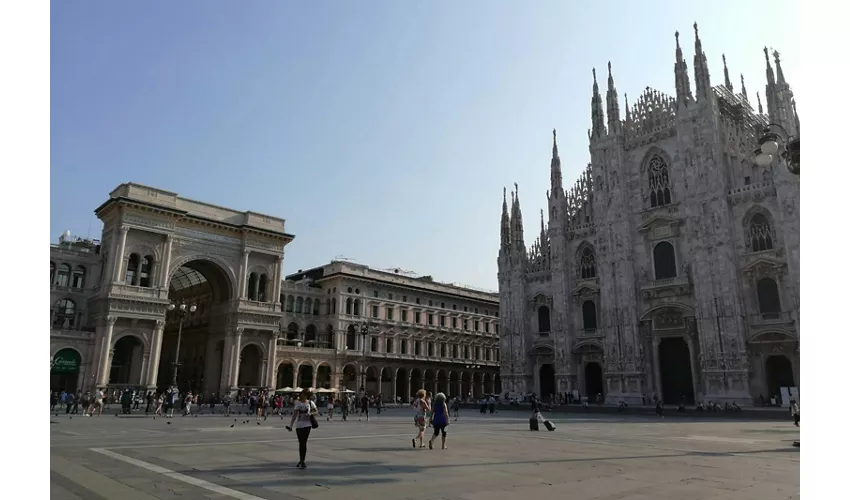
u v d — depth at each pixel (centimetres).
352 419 4434
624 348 6712
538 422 3272
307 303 9419
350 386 9194
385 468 1572
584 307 7406
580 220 7669
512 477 1437
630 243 6931
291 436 2630
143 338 6888
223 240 7875
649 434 3008
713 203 6222
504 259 8388
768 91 6191
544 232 8131
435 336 10544
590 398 7144
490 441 2467
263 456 1809
